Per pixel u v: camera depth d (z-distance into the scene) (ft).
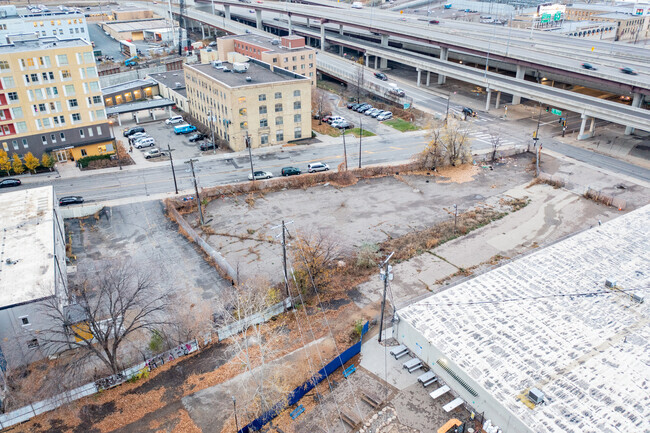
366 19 552.41
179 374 139.13
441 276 181.68
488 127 341.82
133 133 331.36
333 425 124.47
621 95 392.47
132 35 634.84
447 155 275.80
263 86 294.25
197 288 174.91
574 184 253.65
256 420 122.11
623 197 239.09
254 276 179.52
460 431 120.16
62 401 127.34
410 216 225.56
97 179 264.93
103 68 490.08
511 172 271.69
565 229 212.64
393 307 150.20
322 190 252.01
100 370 139.33
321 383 136.67
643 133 324.80
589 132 320.29
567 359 128.67
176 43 620.08
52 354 145.59
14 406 128.47
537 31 525.34
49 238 172.35
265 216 226.58
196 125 348.79
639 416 112.06
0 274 152.76
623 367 125.80
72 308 152.87
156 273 183.62
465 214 225.76
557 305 148.87
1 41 417.90
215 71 337.93
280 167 277.64
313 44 627.87
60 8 607.78
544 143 310.65
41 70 262.06
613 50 433.48
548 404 115.65
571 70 350.02
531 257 173.58
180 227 217.56
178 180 262.26
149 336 151.84
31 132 272.31
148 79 425.69
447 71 409.69
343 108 386.52
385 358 145.48
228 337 151.74
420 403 130.11
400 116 366.84
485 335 137.90
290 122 313.53
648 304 147.84
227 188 247.70
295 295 169.27
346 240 205.57
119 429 123.13
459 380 128.16
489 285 159.53
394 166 273.54
